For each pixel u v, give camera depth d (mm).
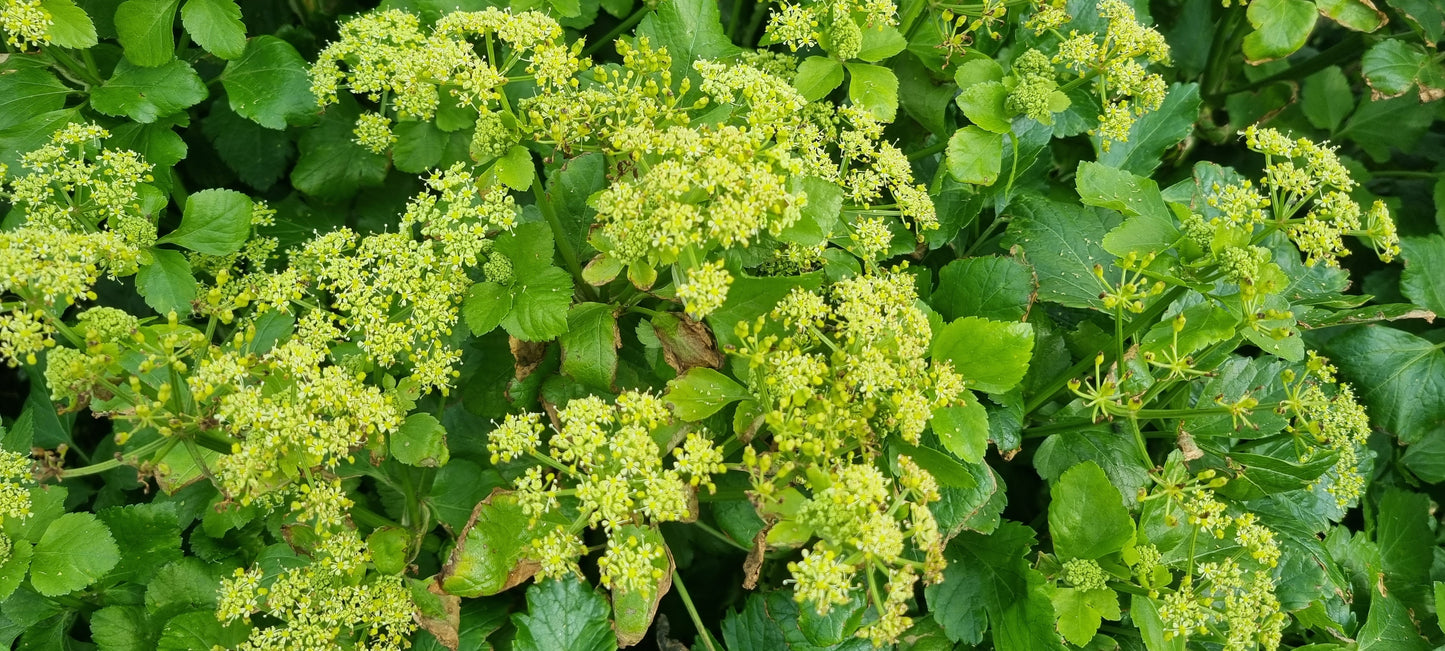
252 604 362
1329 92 623
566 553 334
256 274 425
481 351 450
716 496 376
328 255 379
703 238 337
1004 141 486
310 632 359
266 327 409
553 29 364
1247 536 377
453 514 427
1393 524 515
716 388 358
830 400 343
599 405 338
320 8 537
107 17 469
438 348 379
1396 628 468
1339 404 412
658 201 329
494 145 372
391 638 369
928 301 440
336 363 400
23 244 315
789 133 368
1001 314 418
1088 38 425
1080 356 458
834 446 337
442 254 389
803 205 333
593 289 414
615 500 324
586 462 334
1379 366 500
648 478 329
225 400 317
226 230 410
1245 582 402
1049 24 439
